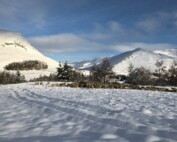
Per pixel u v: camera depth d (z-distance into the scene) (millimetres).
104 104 10984
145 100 13758
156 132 5996
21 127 6852
